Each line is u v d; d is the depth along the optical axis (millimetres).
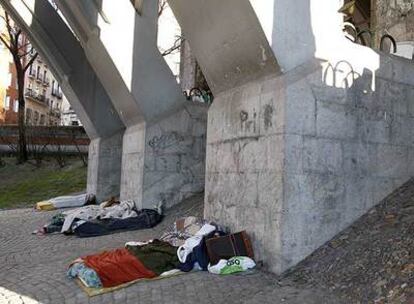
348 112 6418
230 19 6406
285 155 5785
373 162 6621
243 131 6641
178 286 5336
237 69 6805
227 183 6926
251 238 6199
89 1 10312
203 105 11500
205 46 7215
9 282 5734
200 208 9570
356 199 6371
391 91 6969
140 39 10805
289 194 5762
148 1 10945
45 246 8188
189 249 5992
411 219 5727
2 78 44781
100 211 10203
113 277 5457
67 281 5664
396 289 4418
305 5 6234
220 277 5617
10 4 13883
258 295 4949
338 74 6383
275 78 6152
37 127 24859
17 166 23766
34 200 17891
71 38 14570
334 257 5523
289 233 5715
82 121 15500
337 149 6246
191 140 11195
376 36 10992
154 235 8859
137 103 10672
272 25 5969
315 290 4941
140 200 10555
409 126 7152
